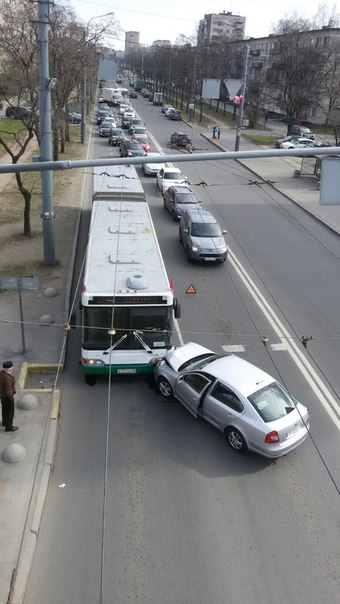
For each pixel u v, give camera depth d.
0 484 8.73
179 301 16.59
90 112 71.56
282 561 7.73
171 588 7.20
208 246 19.70
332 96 52.31
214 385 10.43
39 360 12.60
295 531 8.29
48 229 17.70
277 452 9.51
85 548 7.76
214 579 7.38
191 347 12.42
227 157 8.04
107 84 124.69
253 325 15.25
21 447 9.42
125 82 133.12
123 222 16.39
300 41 64.31
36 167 7.83
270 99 74.38
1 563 7.28
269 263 20.62
